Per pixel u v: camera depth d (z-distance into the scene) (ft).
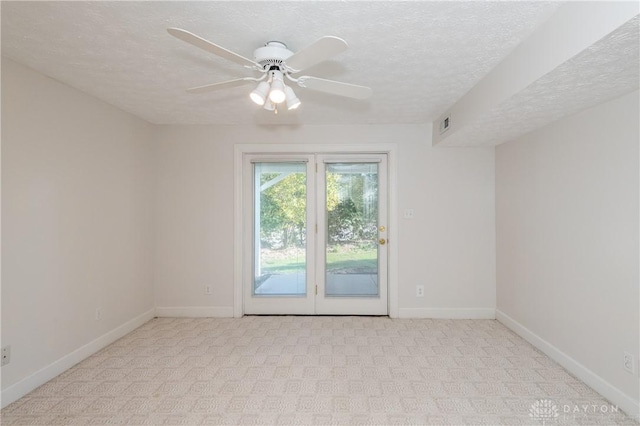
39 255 7.76
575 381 7.90
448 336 10.63
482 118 8.48
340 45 4.78
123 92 9.09
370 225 12.92
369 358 9.11
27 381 7.45
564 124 8.52
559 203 8.76
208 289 12.65
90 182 9.36
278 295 12.92
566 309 8.48
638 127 6.42
